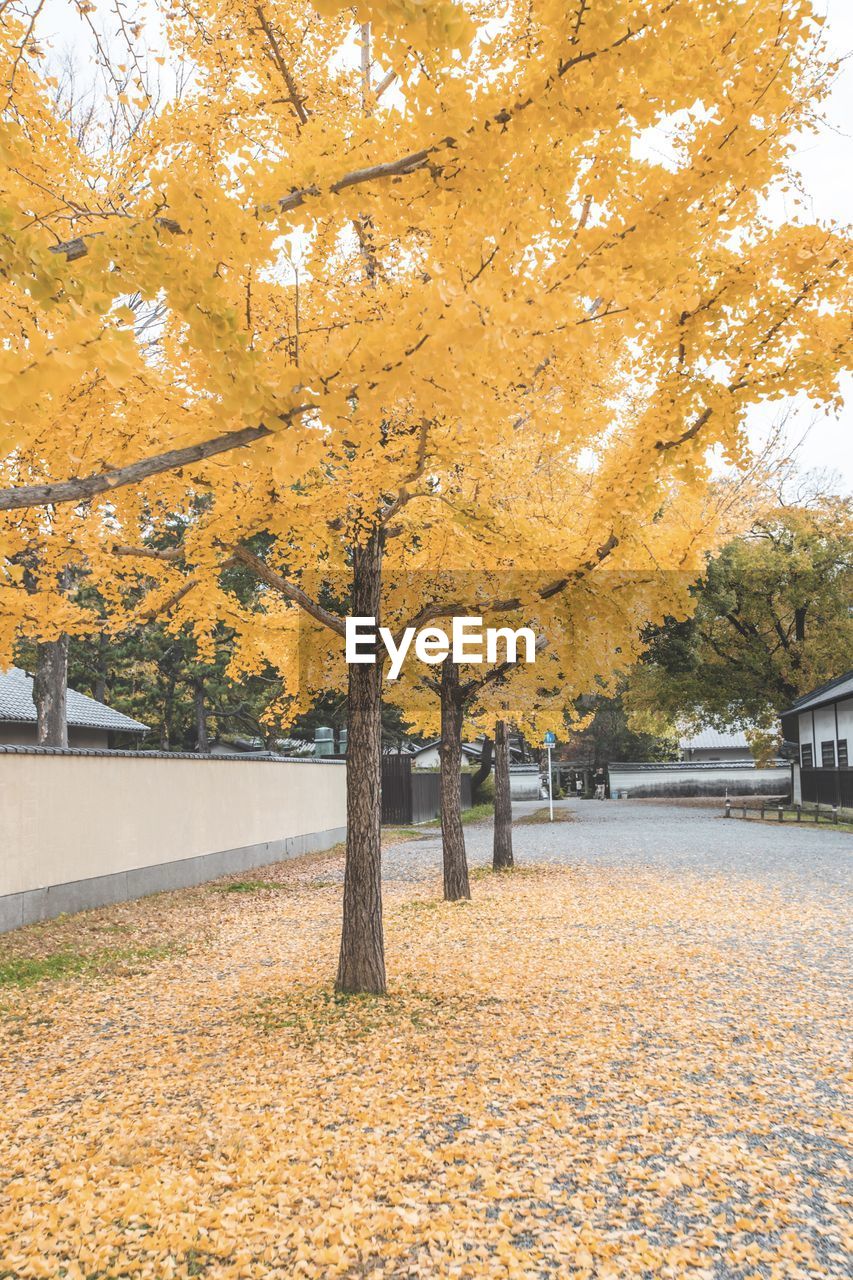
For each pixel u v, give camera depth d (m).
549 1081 4.54
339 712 27.59
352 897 6.47
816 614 32.75
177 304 2.29
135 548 5.11
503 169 2.71
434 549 6.89
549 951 7.64
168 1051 5.36
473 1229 3.07
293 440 2.57
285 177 2.62
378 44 2.38
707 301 3.77
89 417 3.81
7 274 2.10
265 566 6.10
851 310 3.73
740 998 6.03
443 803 11.01
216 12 4.12
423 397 2.55
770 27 2.84
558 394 4.96
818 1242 2.97
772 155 3.21
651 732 35.78
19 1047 5.63
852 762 25.75
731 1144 3.73
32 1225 3.19
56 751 10.15
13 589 4.65
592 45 2.39
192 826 13.70
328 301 3.97
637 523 4.98
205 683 29.00
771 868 12.87
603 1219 3.14
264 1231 3.08
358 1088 4.52
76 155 3.47
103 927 9.55
